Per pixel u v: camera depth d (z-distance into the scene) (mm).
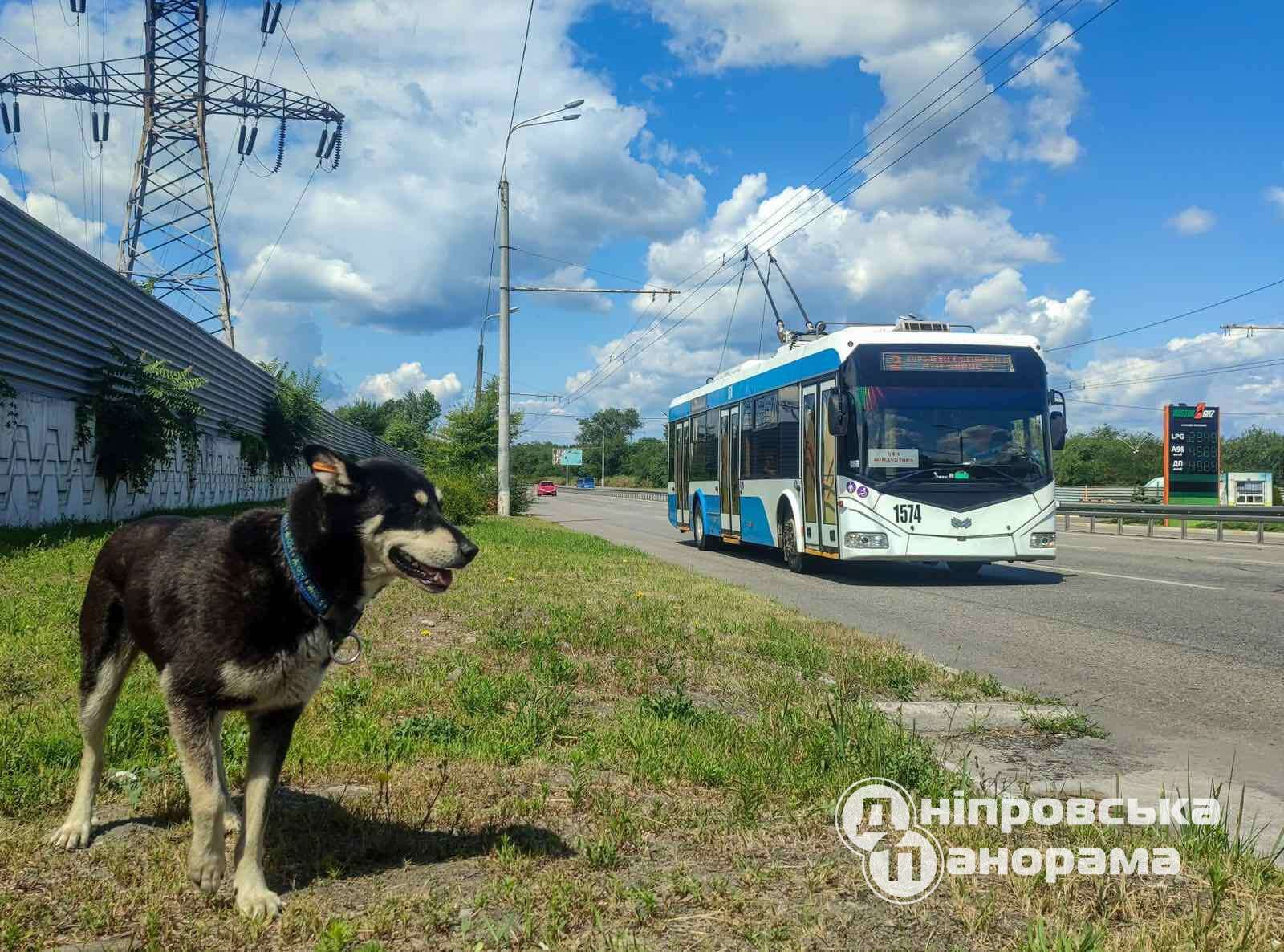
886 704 6895
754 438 18656
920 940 3225
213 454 22828
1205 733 6227
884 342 14461
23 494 13617
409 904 3402
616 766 5109
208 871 3381
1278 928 3271
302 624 3432
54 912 3295
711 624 10000
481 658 7836
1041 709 6773
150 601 3486
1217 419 36594
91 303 15859
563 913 3338
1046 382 14680
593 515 43844
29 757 4699
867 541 14078
